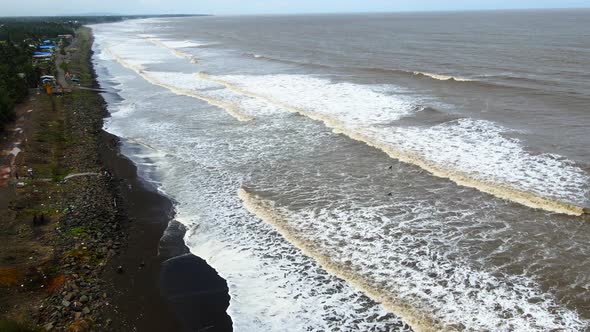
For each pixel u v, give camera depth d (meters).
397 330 12.12
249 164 23.80
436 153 23.50
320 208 18.81
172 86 44.41
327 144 26.05
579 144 23.75
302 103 34.81
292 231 17.16
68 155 25.17
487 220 17.25
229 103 36.09
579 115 28.77
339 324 12.43
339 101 34.97
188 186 21.47
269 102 35.72
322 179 21.56
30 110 33.94
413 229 16.91
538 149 23.30
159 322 12.64
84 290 13.66
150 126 31.08
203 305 13.33
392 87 39.31
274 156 24.72
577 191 18.80
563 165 21.33
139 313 12.96
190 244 16.56
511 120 28.28
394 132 27.03
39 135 27.59
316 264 15.11
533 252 15.19
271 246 16.25
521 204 18.19
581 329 11.92
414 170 21.88
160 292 13.86
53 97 39.00
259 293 13.84
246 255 15.77
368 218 17.84
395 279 14.18
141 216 18.61
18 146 25.50
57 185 21.03
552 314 12.48
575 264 14.46
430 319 12.47
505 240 15.93
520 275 14.09
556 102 32.06
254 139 27.56
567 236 15.96
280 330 12.33
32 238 16.30
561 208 17.64
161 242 16.62
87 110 35.53
